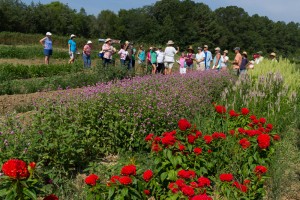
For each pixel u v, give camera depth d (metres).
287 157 6.06
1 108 9.14
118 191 3.37
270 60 13.33
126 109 6.66
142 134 6.39
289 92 9.16
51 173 4.60
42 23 66.44
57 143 4.95
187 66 16.56
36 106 5.91
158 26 85.06
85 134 5.93
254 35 107.44
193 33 84.38
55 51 30.77
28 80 13.24
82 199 4.31
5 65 16.05
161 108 7.00
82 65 17.41
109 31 85.69
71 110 6.08
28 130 5.09
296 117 7.95
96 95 6.68
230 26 111.56
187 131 4.67
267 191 4.91
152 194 3.91
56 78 12.98
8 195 2.79
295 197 4.90
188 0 94.50
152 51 17.41
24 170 2.83
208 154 4.62
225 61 16.78
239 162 4.92
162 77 10.27
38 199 4.29
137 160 5.15
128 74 13.74
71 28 74.94
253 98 8.22
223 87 10.92
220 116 6.18
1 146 4.38
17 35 43.00
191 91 8.91
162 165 4.02
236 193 4.03
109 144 6.25
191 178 3.71
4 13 58.25
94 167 4.82
